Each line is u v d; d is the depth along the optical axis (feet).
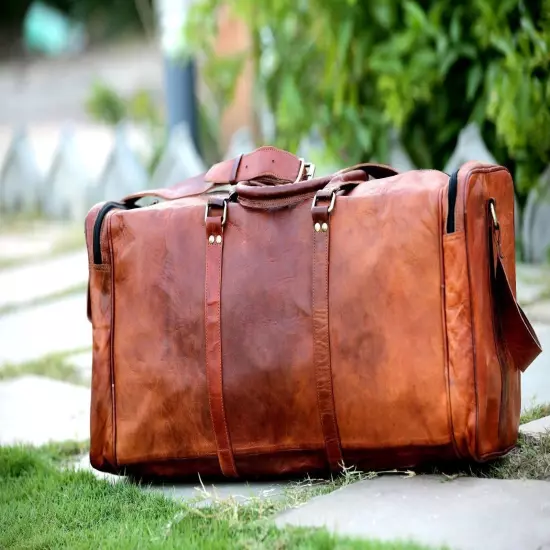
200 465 10.05
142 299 10.11
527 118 19.33
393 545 7.52
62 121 63.62
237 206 9.86
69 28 104.78
